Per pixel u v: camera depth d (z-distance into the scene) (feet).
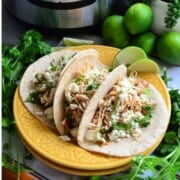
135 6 2.96
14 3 3.19
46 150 2.44
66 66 2.65
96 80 2.64
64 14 3.08
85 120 2.49
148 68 2.80
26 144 2.51
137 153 2.42
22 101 2.66
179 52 2.95
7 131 2.64
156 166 2.43
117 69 2.62
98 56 2.89
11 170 2.50
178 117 2.60
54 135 2.52
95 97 2.52
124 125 2.52
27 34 2.98
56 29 3.18
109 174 2.44
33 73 2.79
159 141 2.48
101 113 2.54
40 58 2.85
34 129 2.54
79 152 2.44
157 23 3.05
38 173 2.49
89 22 3.17
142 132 2.51
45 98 2.64
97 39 3.24
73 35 3.25
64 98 2.60
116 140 2.48
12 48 2.92
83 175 2.41
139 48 2.82
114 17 3.05
